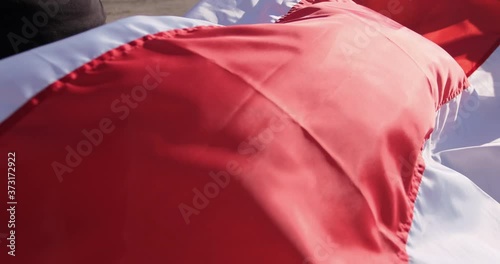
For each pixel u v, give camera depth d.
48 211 0.88
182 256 0.88
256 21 1.62
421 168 1.21
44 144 0.93
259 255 0.90
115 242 0.87
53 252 0.86
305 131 1.05
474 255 1.14
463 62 1.77
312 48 1.20
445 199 1.22
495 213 1.28
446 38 1.84
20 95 0.99
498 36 1.82
